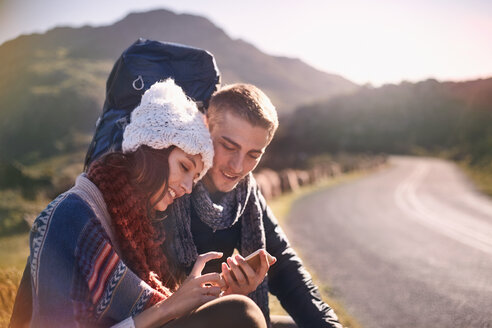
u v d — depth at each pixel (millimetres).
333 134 120562
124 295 1204
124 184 1279
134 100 1824
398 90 135250
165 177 1280
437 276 5945
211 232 1700
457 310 4465
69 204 1223
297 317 1756
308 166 32594
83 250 1188
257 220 1769
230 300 1131
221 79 2016
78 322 1167
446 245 8352
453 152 92750
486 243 8609
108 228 1268
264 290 1736
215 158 1576
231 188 1636
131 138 1299
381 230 10078
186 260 1604
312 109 132250
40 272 1181
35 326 1198
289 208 14117
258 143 1562
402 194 20484
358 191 21766
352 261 6711
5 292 2328
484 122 110375
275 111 1621
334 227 10328
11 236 9742
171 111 1287
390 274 5973
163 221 1575
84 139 93375
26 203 12477
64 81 119438
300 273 1800
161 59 1904
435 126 120000
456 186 26047
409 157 98312
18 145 86938
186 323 1116
